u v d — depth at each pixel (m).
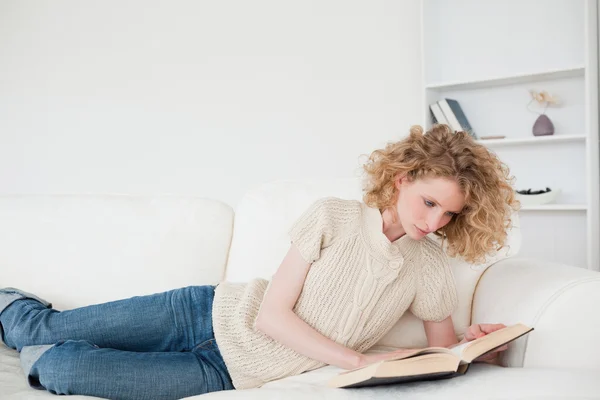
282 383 1.29
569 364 1.19
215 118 4.42
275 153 4.27
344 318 1.37
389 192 1.35
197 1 4.43
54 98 4.79
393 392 1.04
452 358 1.07
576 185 3.36
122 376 1.25
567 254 3.39
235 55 4.34
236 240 1.69
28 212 1.75
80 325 1.46
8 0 4.85
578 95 3.32
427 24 3.58
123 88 4.64
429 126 3.56
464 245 1.37
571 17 3.33
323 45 4.08
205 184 4.47
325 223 1.36
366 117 3.98
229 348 1.38
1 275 1.68
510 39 3.51
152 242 1.69
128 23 4.61
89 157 4.74
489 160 1.30
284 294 1.35
